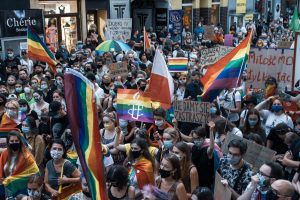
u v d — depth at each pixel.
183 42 21.78
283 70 8.34
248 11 34.09
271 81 7.85
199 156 5.32
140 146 5.23
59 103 6.77
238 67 6.82
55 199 5.55
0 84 9.93
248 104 7.22
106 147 5.69
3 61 13.38
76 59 13.55
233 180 4.69
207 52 10.77
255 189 4.29
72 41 20.12
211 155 5.26
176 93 9.48
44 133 6.98
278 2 41.62
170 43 18.30
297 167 5.25
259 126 6.39
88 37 18.53
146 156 5.28
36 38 10.88
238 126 7.65
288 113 7.53
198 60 13.22
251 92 7.91
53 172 5.66
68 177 5.63
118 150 6.13
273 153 4.95
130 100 7.16
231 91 8.11
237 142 4.64
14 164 5.76
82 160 3.90
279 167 4.25
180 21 22.41
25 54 13.02
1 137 6.82
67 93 3.86
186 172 4.89
